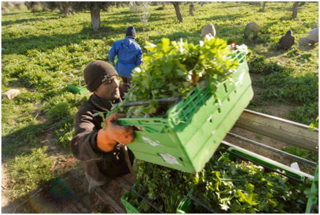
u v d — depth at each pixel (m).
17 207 3.37
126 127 1.54
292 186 2.30
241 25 17.03
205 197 2.11
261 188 2.31
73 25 21.66
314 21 15.49
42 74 8.69
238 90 1.78
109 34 17.05
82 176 3.78
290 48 10.15
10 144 4.88
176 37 14.30
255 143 2.69
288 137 2.15
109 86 2.43
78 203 3.21
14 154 4.54
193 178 2.21
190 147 1.32
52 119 5.60
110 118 1.59
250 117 2.34
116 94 2.54
